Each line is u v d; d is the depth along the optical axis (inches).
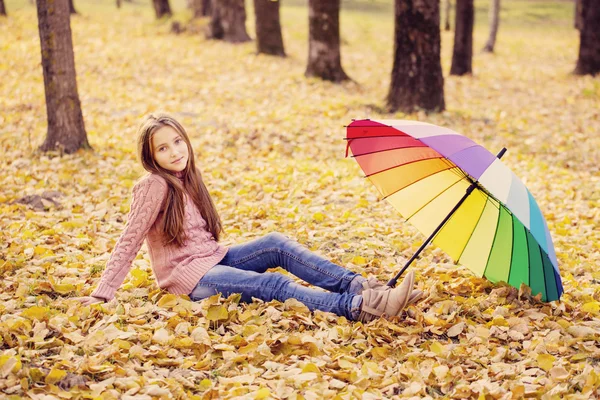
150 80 490.0
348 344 133.9
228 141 328.2
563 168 319.9
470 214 152.9
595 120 433.7
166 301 143.3
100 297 139.2
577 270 182.4
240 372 119.6
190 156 150.4
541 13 1464.1
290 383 114.8
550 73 671.1
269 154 312.2
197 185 151.9
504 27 1274.6
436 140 126.3
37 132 325.4
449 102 488.1
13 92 418.0
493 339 139.6
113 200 234.8
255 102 430.0
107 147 306.5
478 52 877.2
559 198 265.9
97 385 108.3
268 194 248.2
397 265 181.2
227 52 653.3
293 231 209.5
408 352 132.1
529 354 131.8
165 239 145.5
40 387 106.3
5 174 257.8
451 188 155.4
